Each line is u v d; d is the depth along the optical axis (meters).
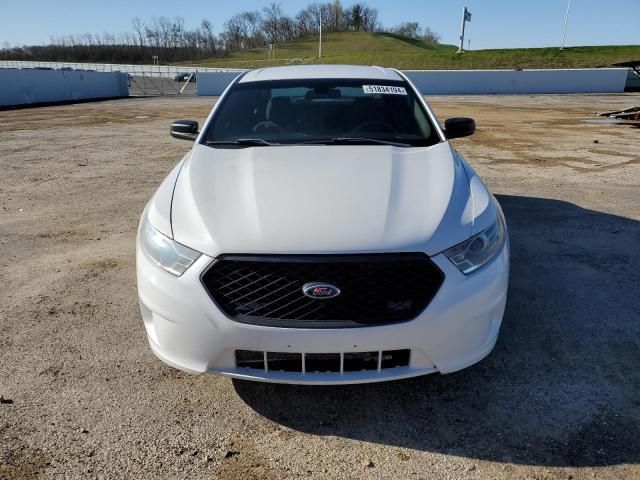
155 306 2.24
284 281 2.08
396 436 2.24
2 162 8.60
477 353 2.27
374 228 2.16
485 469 2.05
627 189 6.36
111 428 2.29
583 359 2.76
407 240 2.12
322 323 2.06
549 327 3.07
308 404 2.45
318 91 3.66
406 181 2.55
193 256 2.18
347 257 2.07
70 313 3.31
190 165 2.87
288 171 2.65
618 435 2.21
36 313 3.31
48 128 13.70
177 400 2.48
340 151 2.94
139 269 2.38
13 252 4.41
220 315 2.11
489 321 2.30
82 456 2.12
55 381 2.61
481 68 42.19
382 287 2.08
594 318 3.18
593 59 40.81
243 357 2.17
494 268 2.28
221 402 2.47
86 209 5.73
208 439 2.23
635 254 4.21
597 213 5.34
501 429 2.27
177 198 2.54
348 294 2.07
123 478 2.02
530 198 5.95
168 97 30.00
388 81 3.84
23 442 2.19
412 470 2.05
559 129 12.48
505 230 2.56
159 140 11.32
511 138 10.98
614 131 11.97
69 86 26.70
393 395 2.50
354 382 2.14
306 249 2.08
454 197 2.44
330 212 2.25
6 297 3.55
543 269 3.91
